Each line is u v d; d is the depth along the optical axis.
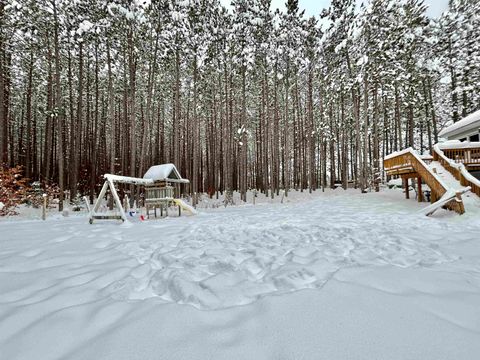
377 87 24.17
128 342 1.89
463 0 23.42
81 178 23.67
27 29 17.89
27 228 8.25
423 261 3.89
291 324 2.06
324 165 30.64
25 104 28.22
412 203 12.62
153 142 34.53
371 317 2.12
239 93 29.73
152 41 21.00
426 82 29.25
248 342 1.86
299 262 3.83
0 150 16.58
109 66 19.86
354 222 8.17
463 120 17.05
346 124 32.50
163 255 4.52
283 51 25.42
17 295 2.93
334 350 1.74
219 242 5.57
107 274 3.52
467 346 1.74
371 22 21.22
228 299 2.69
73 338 2.00
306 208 13.27
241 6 23.27
